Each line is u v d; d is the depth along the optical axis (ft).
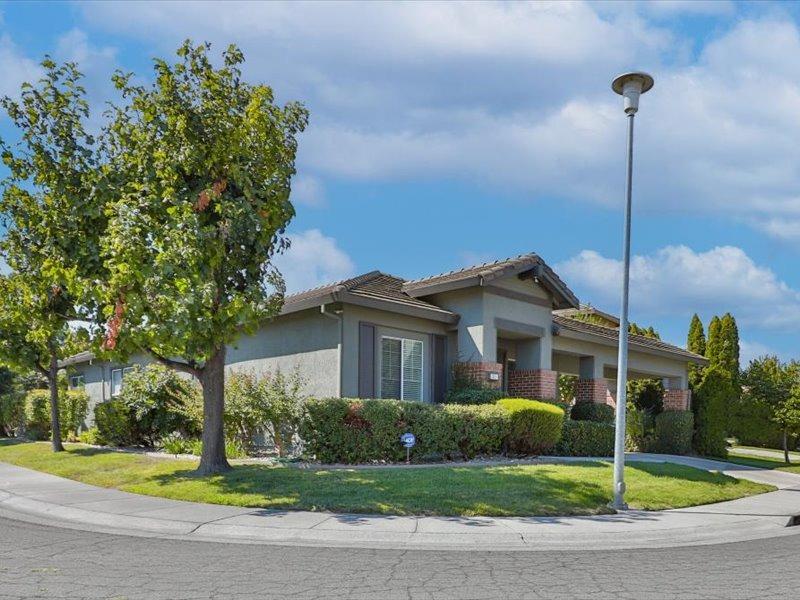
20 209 45.75
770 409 90.22
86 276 42.47
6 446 74.33
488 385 57.62
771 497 45.34
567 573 22.98
